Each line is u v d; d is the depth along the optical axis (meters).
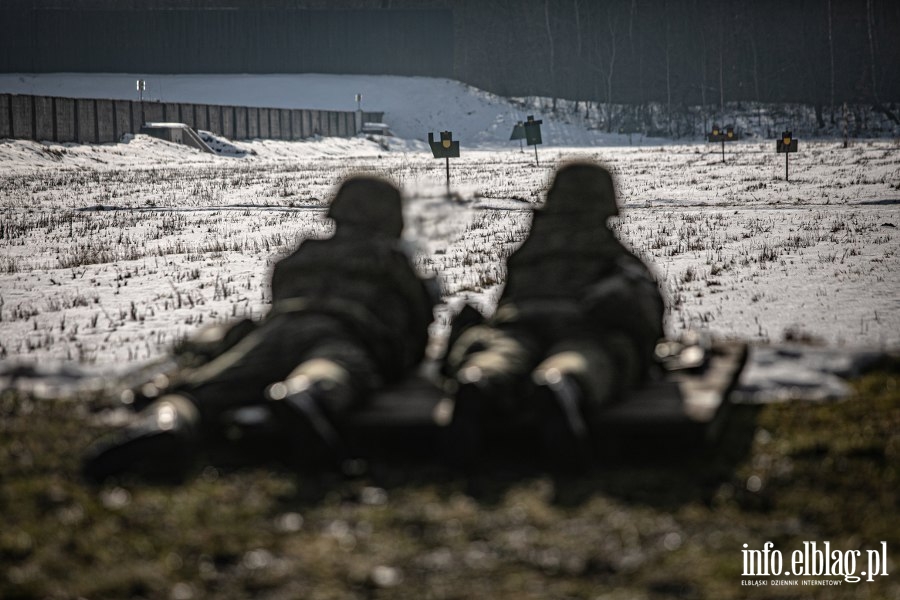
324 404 15.22
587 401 15.59
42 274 47.16
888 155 142.00
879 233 56.59
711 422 16.14
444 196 21.48
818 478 15.41
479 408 15.22
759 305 34.12
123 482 15.39
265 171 146.88
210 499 14.66
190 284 42.41
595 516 13.94
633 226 66.75
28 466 16.25
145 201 96.50
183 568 12.44
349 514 14.09
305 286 19.05
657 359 20.11
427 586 11.97
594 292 18.48
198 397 16.77
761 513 14.24
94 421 18.84
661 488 15.08
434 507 14.30
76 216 82.38
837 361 22.92
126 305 37.03
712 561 12.57
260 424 16.09
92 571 12.38
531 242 20.06
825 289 37.34
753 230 61.12
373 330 18.11
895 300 34.47
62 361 25.84
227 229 70.19
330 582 12.09
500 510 14.17
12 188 112.00
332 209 20.31
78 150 173.25
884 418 18.55
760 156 157.00
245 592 11.87
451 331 20.14
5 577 12.25
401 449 16.66
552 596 11.69
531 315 18.02
